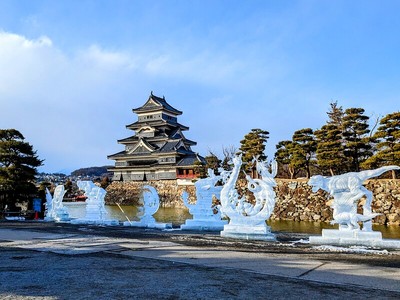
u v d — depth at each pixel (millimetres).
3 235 16781
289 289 6883
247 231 15688
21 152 41781
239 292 6633
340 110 57281
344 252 11742
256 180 16500
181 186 64938
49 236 16250
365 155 38500
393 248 12328
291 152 42781
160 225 21500
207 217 21047
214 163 55031
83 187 26203
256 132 47094
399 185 32875
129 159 82375
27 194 41906
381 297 6387
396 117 32031
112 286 7027
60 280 7531
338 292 6695
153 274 8164
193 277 7871
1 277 7816
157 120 85375
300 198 39188
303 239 15852
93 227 21844
